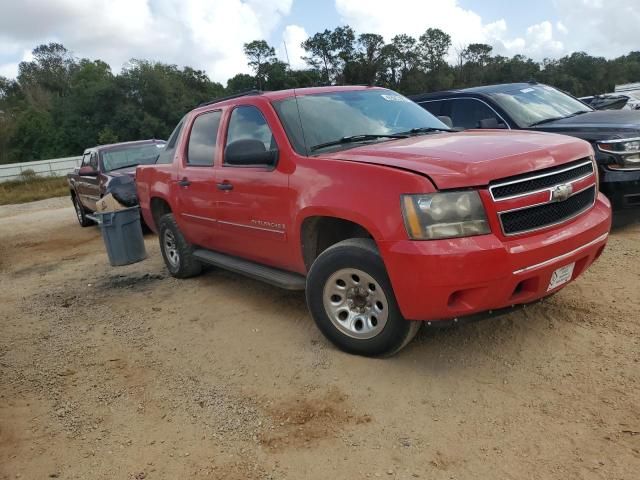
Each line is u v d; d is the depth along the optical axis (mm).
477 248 3031
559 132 6465
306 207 3770
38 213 17422
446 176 3094
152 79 55156
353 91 4898
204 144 5324
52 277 7418
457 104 7703
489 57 78312
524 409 3041
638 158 5867
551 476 2525
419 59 75062
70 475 2885
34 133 56188
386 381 3459
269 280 4457
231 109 4926
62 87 85812
